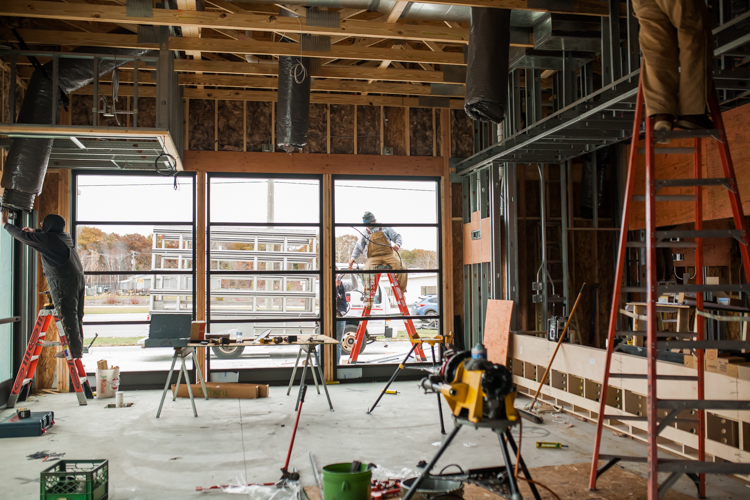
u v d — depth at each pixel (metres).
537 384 6.17
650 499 2.80
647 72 2.93
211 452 4.50
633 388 4.62
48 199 7.28
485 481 2.98
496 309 7.00
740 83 4.29
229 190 7.68
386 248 8.02
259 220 7.73
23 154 5.29
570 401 5.52
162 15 4.73
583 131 5.56
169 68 5.37
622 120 5.01
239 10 5.62
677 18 2.85
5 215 6.36
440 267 8.09
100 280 7.41
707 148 5.38
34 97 5.18
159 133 5.13
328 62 7.02
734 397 3.70
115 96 5.57
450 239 8.06
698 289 2.90
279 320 7.70
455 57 5.88
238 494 3.60
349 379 7.72
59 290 6.31
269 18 4.88
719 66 4.09
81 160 6.71
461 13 4.93
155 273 7.49
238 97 7.52
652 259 2.93
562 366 5.66
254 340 6.09
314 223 7.85
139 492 3.64
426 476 2.98
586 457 4.30
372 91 7.27
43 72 5.25
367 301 7.94
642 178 6.83
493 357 6.94
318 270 7.83
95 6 4.65
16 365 6.70
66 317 6.35
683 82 2.86
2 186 5.34
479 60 4.67
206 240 7.54
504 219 7.14
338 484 3.08
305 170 7.75
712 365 3.95
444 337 5.57
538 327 7.88
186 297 7.56
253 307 7.66
